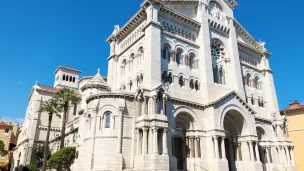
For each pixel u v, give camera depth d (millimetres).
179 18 52219
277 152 58281
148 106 40469
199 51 53438
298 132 68375
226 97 49438
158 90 41031
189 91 48344
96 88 55469
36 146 78250
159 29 47312
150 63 43656
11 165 93812
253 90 62594
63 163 49438
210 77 50969
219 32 59031
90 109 43594
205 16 56250
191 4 56344
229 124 53875
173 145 43844
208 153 45031
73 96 55719
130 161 39281
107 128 40875
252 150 49906
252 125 52156
